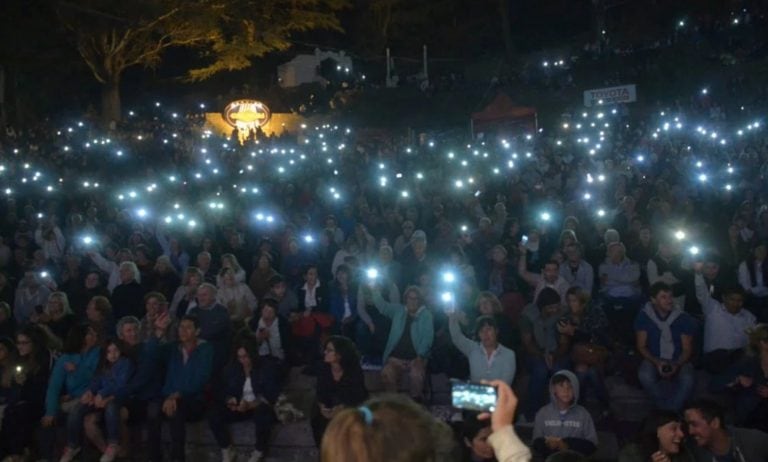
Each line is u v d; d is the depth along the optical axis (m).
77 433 9.77
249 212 17.86
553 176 20.95
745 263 11.59
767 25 43.88
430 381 10.50
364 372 10.99
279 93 51.97
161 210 18.77
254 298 12.34
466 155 25.98
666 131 28.53
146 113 47.62
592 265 13.20
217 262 14.99
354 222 17.08
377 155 27.77
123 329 10.02
